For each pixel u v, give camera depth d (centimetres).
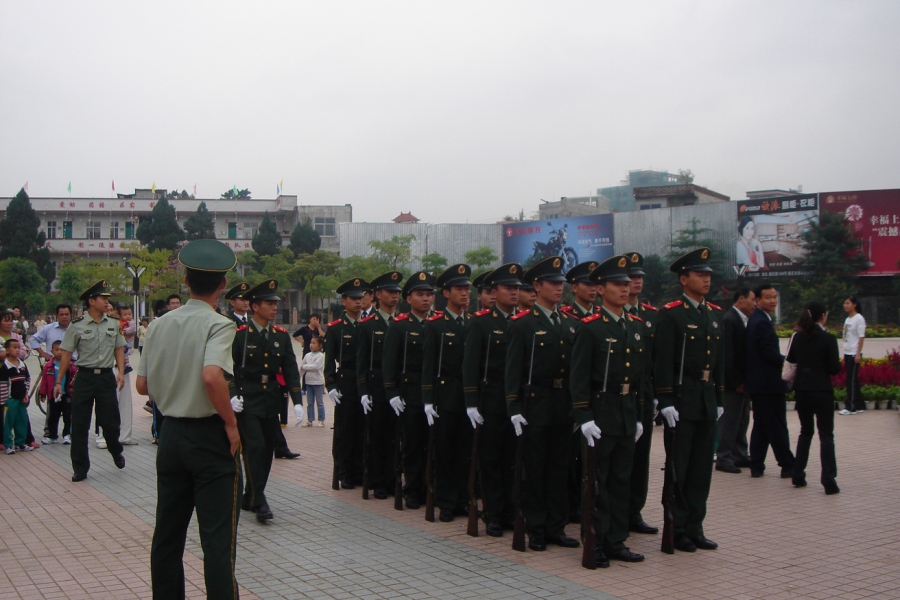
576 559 539
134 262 4612
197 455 386
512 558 541
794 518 645
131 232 5931
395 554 549
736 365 841
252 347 671
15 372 984
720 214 4625
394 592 467
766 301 823
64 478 816
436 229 5834
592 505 517
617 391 537
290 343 727
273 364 682
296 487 789
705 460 574
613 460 541
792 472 805
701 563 527
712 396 575
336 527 627
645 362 607
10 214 5194
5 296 4600
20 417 997
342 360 785
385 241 5275
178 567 402
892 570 508
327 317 5078
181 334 396
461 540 589
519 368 573
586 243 5153
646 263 4694
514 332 580
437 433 659
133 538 589
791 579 490
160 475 397
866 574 499
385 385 705
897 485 768
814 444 1005
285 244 6134
